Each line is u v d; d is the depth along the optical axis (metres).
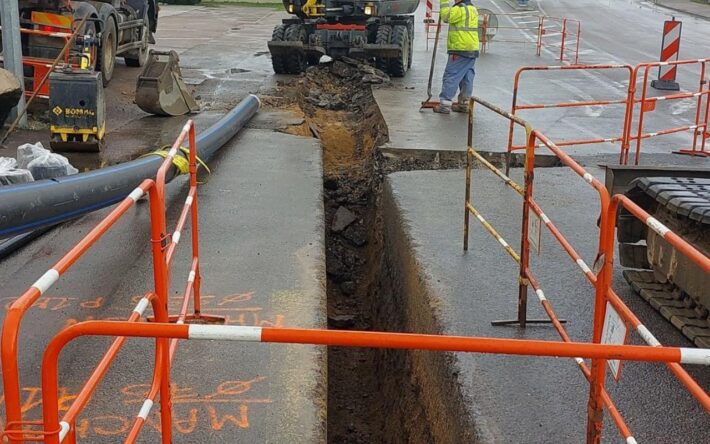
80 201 6.63
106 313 5.46
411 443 5.57
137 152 10.00
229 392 4.43
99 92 9.88
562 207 8.21
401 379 6.38
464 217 7.37
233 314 5.45
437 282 6.17
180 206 7.86
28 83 11.91
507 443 4.05
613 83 17.25
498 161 10.04
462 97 13.19
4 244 6.70
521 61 21.02
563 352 2.52
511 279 6.26
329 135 13.56
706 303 5.00
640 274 6.09
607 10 40.16
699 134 12.26
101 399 4.33
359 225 10.31
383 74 17.08
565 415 4.31
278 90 15.03
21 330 5.18
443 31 28.77
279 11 40.19
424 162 10.23
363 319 8.35
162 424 3.62
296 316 5.44
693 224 5.20
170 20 32.84
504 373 4.78
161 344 3.58
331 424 6.48
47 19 11.99
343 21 17.67
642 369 4.82
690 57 22.83
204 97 14.20
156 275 3.68
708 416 4.29
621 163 10.03
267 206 7.96
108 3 15.07
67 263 2.65
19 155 7.93
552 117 13.07
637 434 4.10
